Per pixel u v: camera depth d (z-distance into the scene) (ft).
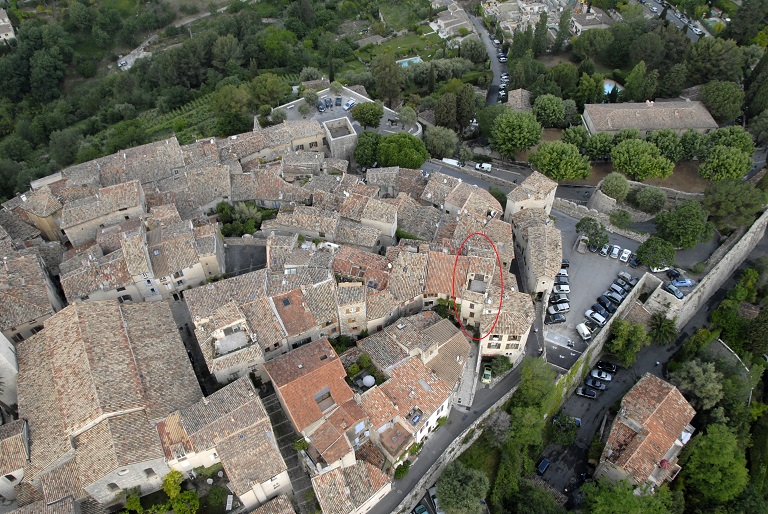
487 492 299.58
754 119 514.68
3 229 366.22
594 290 391.86
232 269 358.02
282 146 479.82
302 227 372.58
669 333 382.42
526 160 533.14
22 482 250.57
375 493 258.16
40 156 617.62
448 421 305.73
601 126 508.12
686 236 403.34
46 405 264.93
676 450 329.72
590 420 358.02
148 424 253.65
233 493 253.65
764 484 340.80
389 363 294.87
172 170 442.91
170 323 306.76
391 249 357.61
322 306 309.63
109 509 247.91
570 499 324.80
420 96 643.45
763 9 619.67
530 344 354.54
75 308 291.99
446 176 435.94
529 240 382.01
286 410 276.41
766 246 470.80
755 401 367.04
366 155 469.98
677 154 476.95
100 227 379.14
